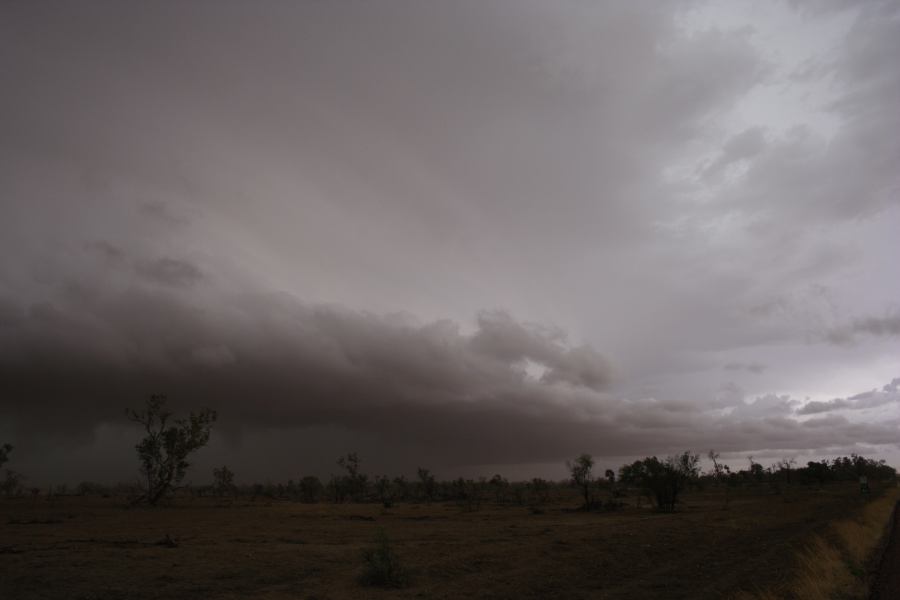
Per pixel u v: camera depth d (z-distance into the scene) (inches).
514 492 4800.7
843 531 1150.3
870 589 633.0
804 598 588.1
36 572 693.3
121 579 676.1
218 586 668.7
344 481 4298.7
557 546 1056.2
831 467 6190.9
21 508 2237.9
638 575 779.4
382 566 711.7
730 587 670.5
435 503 3636.8
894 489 4281.5
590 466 2864.2
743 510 2261.3
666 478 2549.2
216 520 1747.0
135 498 2659.9
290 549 997.8
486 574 781.9
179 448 2571.4
